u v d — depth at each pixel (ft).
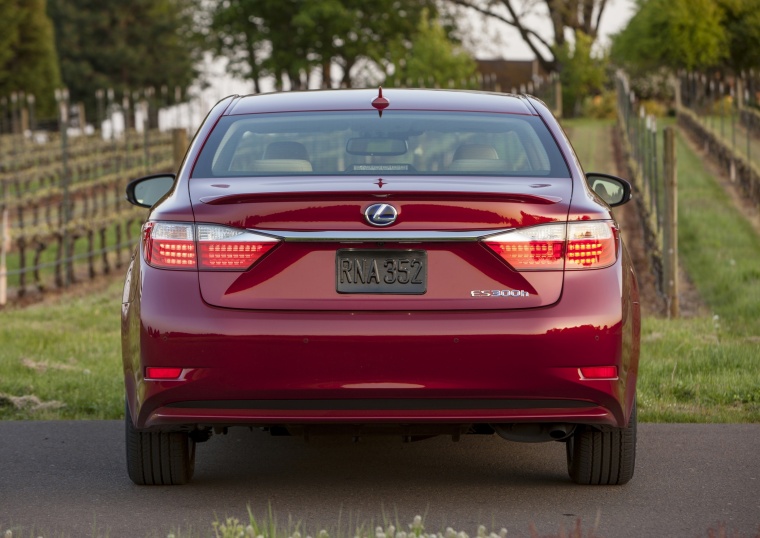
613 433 44.01
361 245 39.37
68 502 43.65
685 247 158.10
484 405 39.63
